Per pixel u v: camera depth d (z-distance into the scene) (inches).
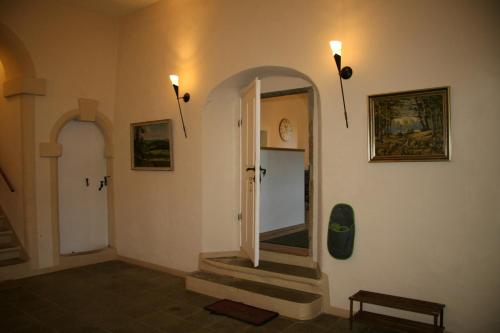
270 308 138.6
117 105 222.2
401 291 124.8
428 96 118.9
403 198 124.5
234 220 186.2
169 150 191.5
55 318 138.3
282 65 151.4
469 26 113.2
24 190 192.1
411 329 113.6
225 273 165.2
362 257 132.0
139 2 200.5
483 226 111.9
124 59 218.2
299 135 290.2
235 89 183.8
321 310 138.9
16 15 185.8
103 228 229.1
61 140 212.8
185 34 185.9
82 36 209.9
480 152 111.9
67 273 195.6
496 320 110.4
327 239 137.5
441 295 118.2
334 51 127.3
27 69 191.5
